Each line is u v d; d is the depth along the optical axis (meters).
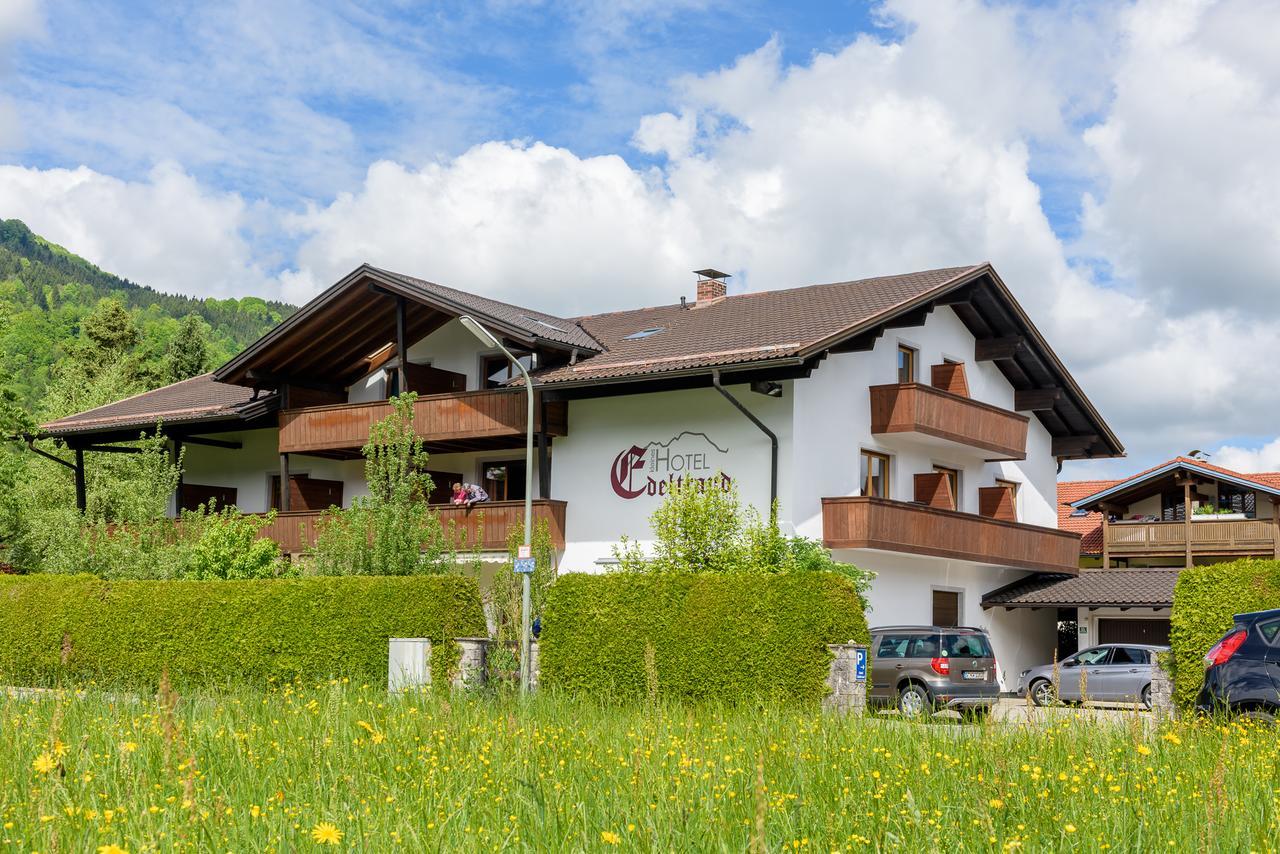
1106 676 26.22
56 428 36.19
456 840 6.07
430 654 18.33
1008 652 32.69
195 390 38.12
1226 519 35.59
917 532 26.98
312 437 31.20
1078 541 33.84
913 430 27.48
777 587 17.61
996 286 30.88
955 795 7.43
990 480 32.66
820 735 10.48
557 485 28.58
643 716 11.48
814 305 29.19
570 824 6.47
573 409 28.53
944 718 12.28
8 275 163.00
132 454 37.28
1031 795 7.34
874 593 27.34
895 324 27.67
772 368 24.89
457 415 28.69
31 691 15.20
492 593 23.19
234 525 24.81
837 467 26.73
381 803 6.88
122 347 70.94
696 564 23.30
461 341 31.55
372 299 30.20
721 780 7.73
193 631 20.98
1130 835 6.66
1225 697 13.47
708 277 34.09
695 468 26.56
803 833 6.36
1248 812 6.96
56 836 5.56
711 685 17.73
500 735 9.44
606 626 18.61
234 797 7.21
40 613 22.52
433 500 31.03
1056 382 33.75
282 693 15.70
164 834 5.89
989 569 32.34
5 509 35.50
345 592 19.81
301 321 30.47
